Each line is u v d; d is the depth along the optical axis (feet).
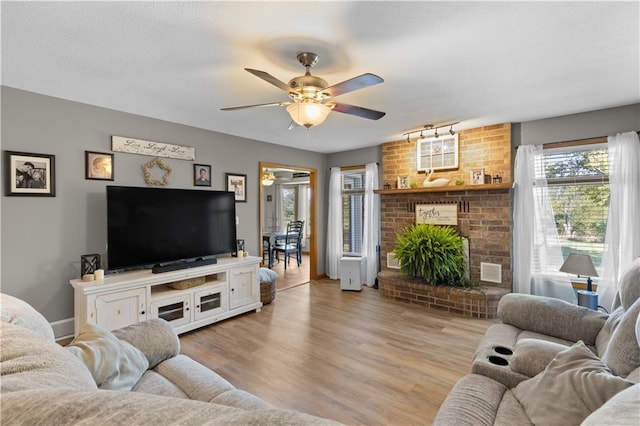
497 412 4.32
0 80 8.14
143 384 5.08
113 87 8.63
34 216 9.06
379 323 11.33
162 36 6.06
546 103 10.12
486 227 13.10
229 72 7.70
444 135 14.16
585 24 5.68
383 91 8.97
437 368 8.13
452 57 6.95
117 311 9.03
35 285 9.09
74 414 1.76
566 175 11.64
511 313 7.32
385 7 5.18
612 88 8.84
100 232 10.26
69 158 9.64
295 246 23.00
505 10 5.27
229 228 12.98
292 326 11.09
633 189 10.07
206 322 10.98
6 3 4.96
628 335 4.45
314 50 6.63
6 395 1.93
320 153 18.98
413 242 13.41
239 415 1.71
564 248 11.73
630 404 1.99
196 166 12.80
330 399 6.84
